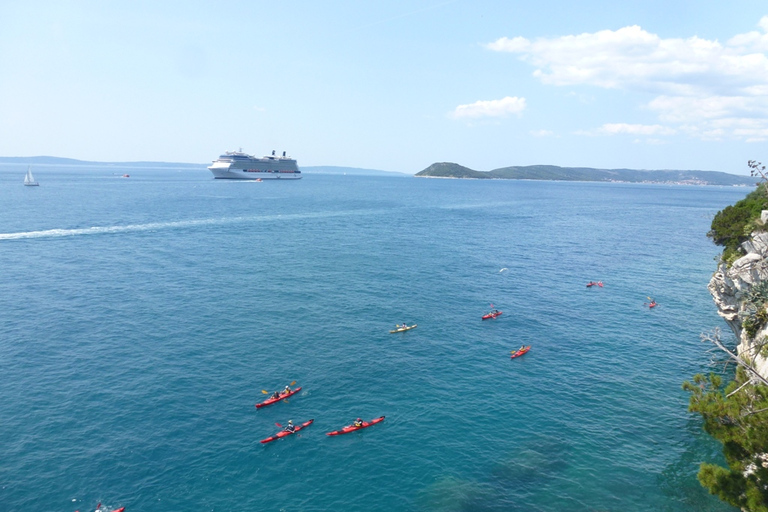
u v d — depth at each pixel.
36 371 45.78
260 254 96.38
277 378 46.34
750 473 22.70
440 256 100.50
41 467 33.28
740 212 53.69
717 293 52.31
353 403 42.72
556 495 32.44
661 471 34.84
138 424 38.47
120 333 55.09
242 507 30.73
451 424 40.00
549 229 147.88
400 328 59.16
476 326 61.12
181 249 98.19
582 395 44.75
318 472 34.12
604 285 81.75
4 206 151.88
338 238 117.44
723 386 44.50
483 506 31.38
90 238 105.31
